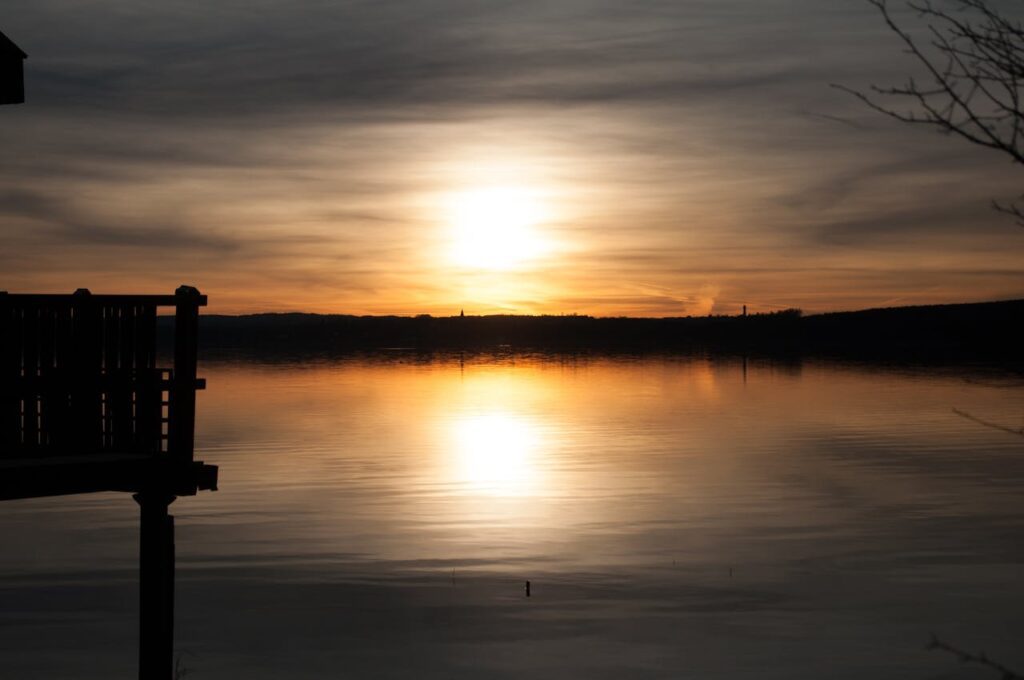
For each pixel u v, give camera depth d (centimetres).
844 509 3300
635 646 1881
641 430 5859
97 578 2330
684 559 2594
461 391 8925
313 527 2978
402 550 2695
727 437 5466
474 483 3878
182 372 931
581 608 2155
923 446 4994
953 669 1731
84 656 1772
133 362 931
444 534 2908
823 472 4147
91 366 937
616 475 4097
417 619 2061
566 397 8294
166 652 940
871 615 2078
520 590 2295
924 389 8906
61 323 925
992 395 8150
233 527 2978
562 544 2783
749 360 15000
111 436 943
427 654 1817
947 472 4119
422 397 8288
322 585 2336
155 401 927
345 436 5519
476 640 1916
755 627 2009
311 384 9831
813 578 2394
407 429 5878
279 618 2061
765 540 2830
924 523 3047
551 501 3481
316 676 1720
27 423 912
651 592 2270
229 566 2500
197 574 2423
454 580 2380
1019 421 6022
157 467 918
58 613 2047
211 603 2172
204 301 949
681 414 6844
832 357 15650
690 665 1780
